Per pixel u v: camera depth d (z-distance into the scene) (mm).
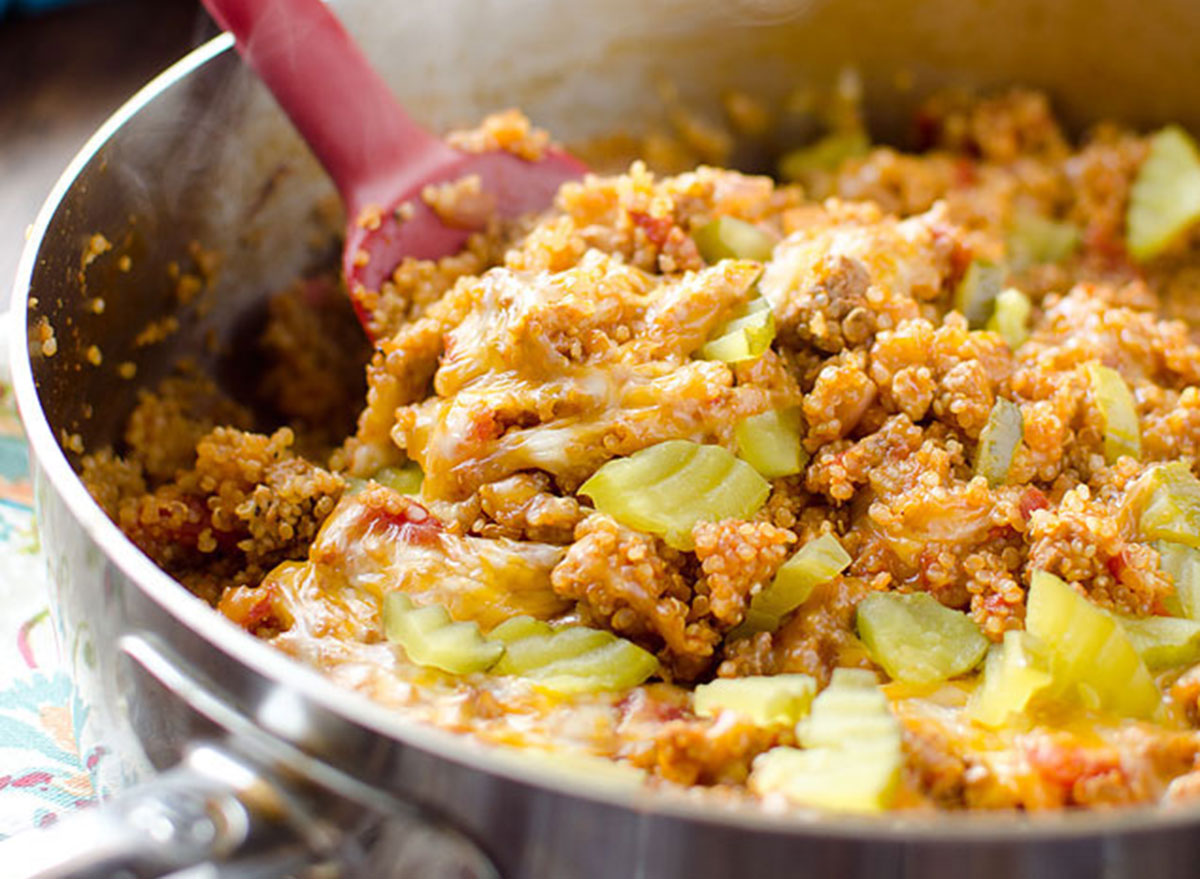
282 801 286
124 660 312
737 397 353
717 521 343
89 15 594
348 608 342
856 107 500
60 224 372
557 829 278
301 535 374
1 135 541
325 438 438
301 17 404
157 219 405
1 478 432
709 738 313
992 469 357
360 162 407
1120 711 326
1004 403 363
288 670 285
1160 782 314
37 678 386
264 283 436
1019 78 495
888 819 270
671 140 496
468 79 461
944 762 313
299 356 443
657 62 479
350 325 444
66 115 549
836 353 369
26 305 352
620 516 342
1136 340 388
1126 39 480
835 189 488
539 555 345
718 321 366
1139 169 484
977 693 329
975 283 398
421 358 376
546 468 352
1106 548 342
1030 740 316
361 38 436
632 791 276
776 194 443
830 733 311
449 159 414
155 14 597
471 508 354
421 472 372
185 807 278
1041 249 479
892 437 358
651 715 324
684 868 275
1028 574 345
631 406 351
